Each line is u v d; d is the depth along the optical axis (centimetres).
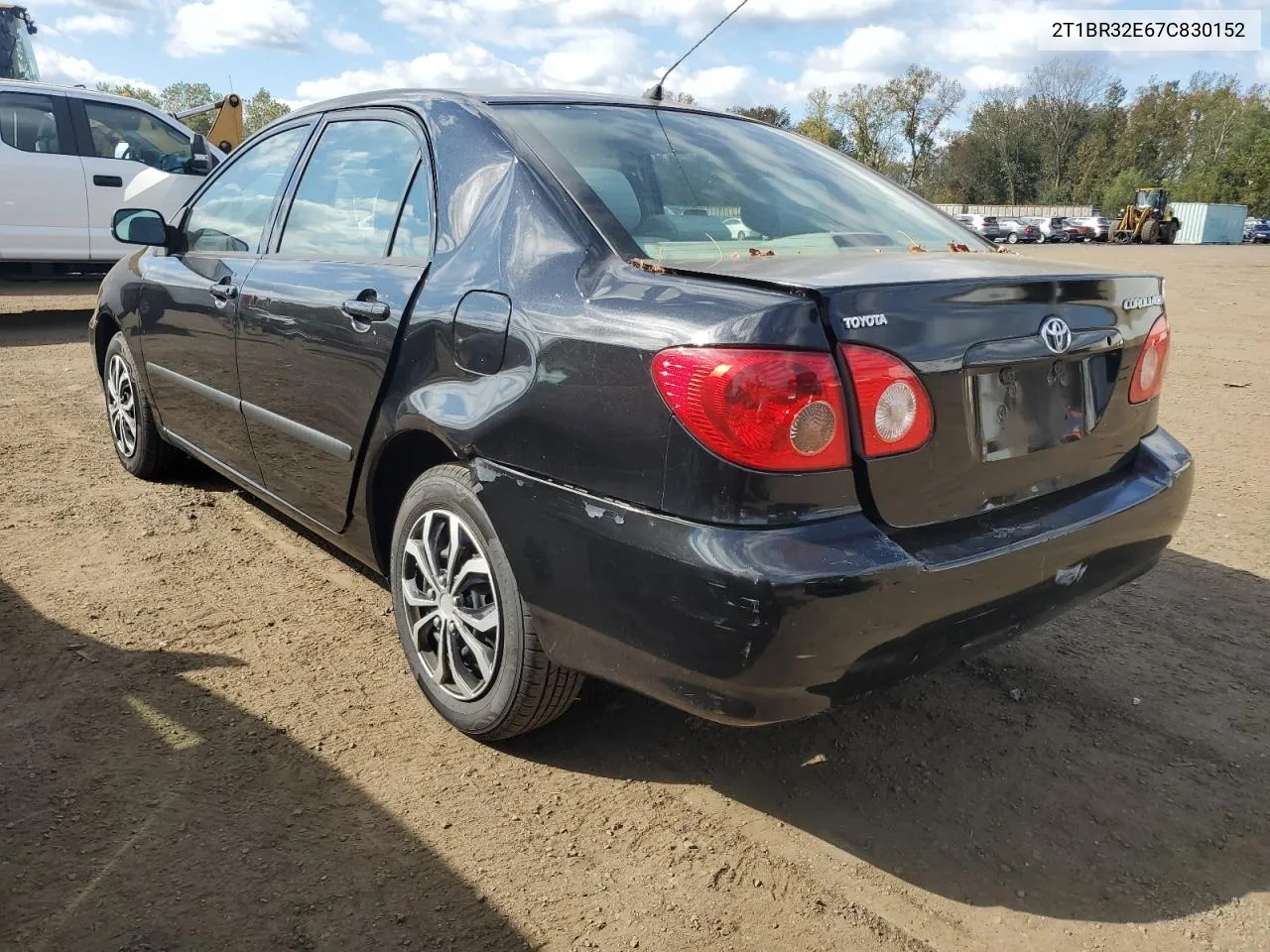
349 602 351
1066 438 238
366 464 285
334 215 321
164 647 312
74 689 283
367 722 275
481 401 239
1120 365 250
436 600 268
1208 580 385
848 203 298
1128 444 262
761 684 195
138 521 421
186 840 222
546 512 223
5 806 230
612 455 210
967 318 212
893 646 204
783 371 191
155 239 414
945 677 309
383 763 257
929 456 208
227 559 384
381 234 295
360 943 197
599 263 229
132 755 253
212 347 367
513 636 241
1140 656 324
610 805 244
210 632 323
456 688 268
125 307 444
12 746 254
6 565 369
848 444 198
